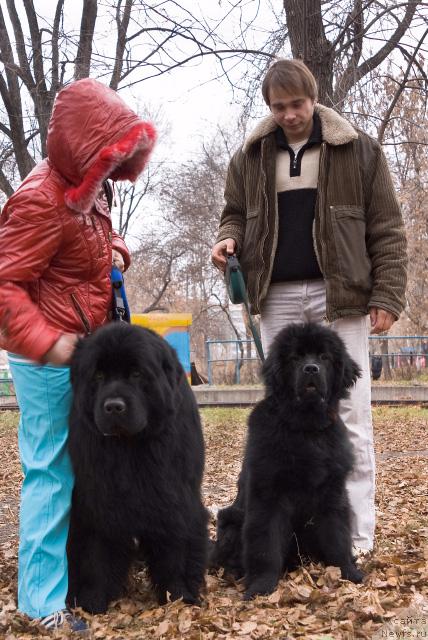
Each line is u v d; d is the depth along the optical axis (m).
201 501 4.23
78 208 3.79
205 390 19.20
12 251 3.78
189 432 4.09
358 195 4.96
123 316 4.46
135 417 3.64
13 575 4.92
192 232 35.47
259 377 4.90
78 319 4.04
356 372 4.82
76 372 3.84
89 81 3.89
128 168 4.18
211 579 4.69
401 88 13.14
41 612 3.84
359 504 5.11
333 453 4.50
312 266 5.05
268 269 5.10
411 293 29.62
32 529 3.95
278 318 5.22
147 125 3.84
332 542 4.54
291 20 11.82
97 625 3.73
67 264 3.98
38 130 15.03
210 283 39.72
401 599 3.99
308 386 4.36
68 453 3.97
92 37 13.51
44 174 3.89
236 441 12.33
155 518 3.90
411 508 7.13
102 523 3.89
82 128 3.78
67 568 4.03
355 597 3.94
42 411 3.97
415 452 11.57
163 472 3.90
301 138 5.03
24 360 3.96
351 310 4.96
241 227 5.47
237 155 5.46
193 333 47.09
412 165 25.09
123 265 4.73
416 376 25.62
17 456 11.55
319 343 4.54
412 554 5.11
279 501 4.50
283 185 5.07
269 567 4.39
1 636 3.70
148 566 4.18
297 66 4.78
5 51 14.23
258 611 3.90
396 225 5.02
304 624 3.67
